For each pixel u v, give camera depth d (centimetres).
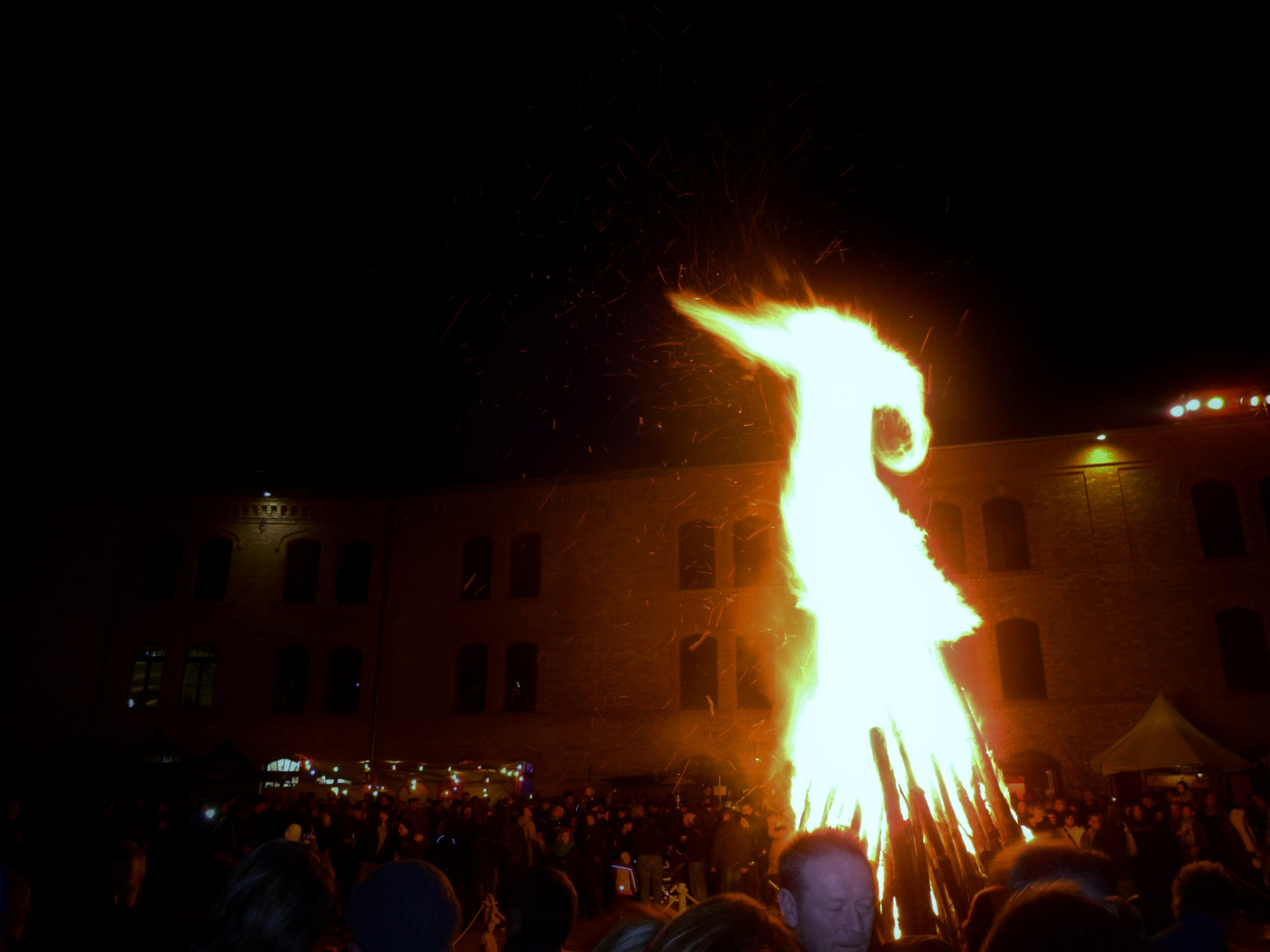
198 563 3303
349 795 2781
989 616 2714
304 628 3234
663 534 3052
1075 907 214
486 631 3139
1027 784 2581
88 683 3142
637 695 2941
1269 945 1444
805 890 297
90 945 406
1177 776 2470
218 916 307
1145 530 2678
